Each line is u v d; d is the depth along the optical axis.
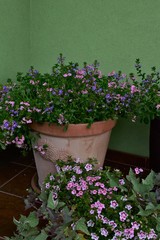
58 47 2.41
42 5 2.38
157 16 2.08
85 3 2.24
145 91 1.81
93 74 1.89
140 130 2.32
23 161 2.37
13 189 2.00
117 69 2.29
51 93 1.71
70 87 1.79
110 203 1.30
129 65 2.24
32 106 1.67
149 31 2.13
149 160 2.15
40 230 1.43
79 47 2.35
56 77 1.89
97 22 2.25
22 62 2.45
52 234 1.33
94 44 2.30
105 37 2.25
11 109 1.69
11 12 2.24
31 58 2.53
